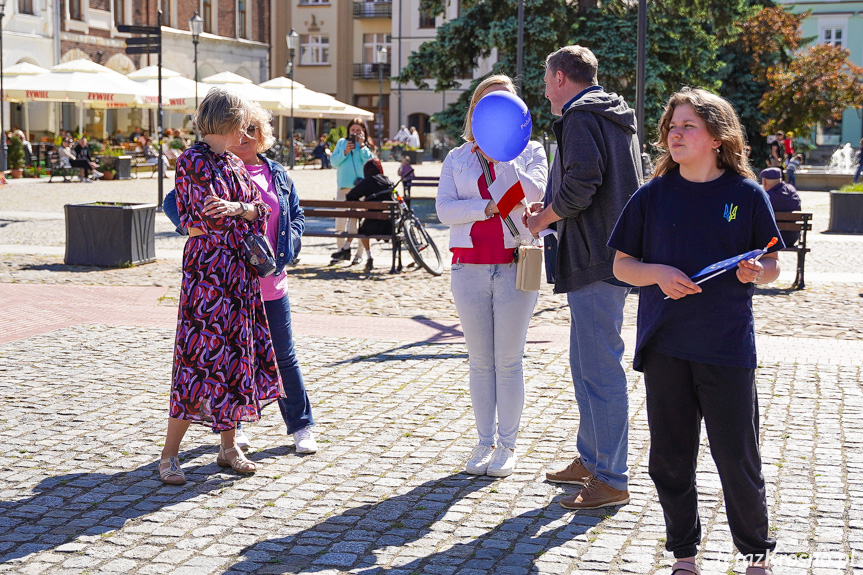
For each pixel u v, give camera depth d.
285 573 3.70
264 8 55.62
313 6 61.53
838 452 5.20
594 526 4.20
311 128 51.72
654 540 4.04
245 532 4.12
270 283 5.12
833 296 10.96
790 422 5.79
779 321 9.37
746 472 3.39
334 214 12.57
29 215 19.44
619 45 23.45
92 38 42.09
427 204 25.20
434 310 9.93
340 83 61.94
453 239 4.83
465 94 25.30
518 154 4.47
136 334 8.41
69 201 22.89
